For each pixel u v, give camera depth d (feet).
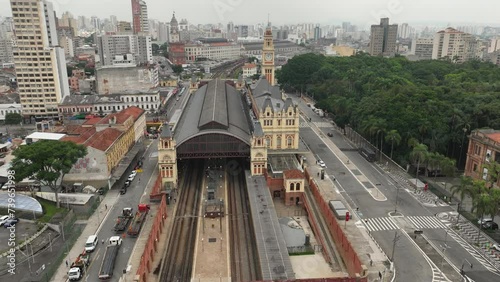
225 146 468.34
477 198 347.56
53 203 414.21
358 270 292.20
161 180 453.17
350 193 449.89
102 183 457.68
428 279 302.04
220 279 304.50
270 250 323.37
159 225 361.71
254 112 626.23
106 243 345.10
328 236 361.92
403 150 544.62
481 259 327.67
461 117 536.01
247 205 424.87
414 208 415.85
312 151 597.93
